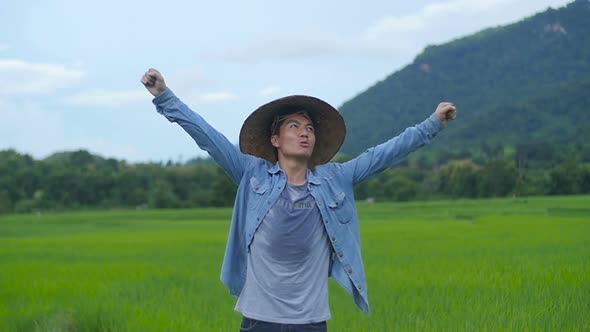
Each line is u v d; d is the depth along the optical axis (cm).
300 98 466
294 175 472
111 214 6738
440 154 10006
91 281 1307
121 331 827
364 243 2236
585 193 6762
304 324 446
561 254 1508
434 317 837
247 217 468
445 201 6888
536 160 8362
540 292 931
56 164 9762
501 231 2666
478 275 1173
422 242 2219
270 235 455
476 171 7650
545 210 4531
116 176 9406
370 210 5691
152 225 4712
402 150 477
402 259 1611
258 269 459
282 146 469
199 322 845
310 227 457
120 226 4744
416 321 809
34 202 8838
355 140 15050
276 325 447
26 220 5866
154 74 455
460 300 930
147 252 2144
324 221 461
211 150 466
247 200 474
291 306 448
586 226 2831
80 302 987
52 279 1349
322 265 462
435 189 8044
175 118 461
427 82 16238
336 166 483
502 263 1355
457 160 9044
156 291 1158
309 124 471
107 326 864
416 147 479
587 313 779
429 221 4119
